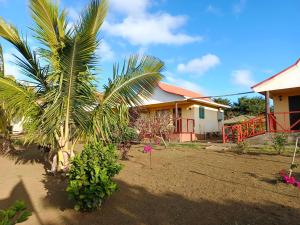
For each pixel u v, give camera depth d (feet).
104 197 19.22
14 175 29.96
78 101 27.07
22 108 26.43
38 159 39.45
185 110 74.84
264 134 48.55
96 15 25.80
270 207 18.39
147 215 18.11
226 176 26.30
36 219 18.11
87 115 27.71
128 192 22.75
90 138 27.68
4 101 26.02
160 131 50.31
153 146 50.11
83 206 18.45
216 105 83.15
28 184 26.00
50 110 25.95
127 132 37.58
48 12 26.21
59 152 28.25
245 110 136.77
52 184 25.77
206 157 37.06
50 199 21.75
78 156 19.15
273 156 35.55
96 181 18.10
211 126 82.28
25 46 26.55
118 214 18.39
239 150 39.88
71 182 17.98
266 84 51.01
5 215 8.94
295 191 21.25
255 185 23.06
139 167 32.04
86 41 24.32
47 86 27.81
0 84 25.75
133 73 29.01
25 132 27.58
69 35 25.39
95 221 17.48
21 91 26.55
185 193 22.00
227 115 128.98
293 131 48.34
